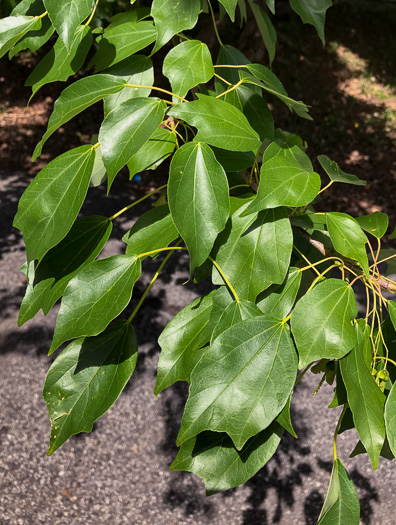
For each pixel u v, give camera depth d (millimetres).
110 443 1806
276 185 296
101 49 351
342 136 3592
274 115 3668
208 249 286
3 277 2342
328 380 366
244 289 303
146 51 3162
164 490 1714
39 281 320
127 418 1865
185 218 286
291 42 4379
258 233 309
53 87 3736
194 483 1739
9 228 2646
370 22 4852
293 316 288
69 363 309
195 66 331
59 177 304
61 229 294
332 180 403
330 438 1854
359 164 3363
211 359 282
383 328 362
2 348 2059
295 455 1806
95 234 328
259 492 1721
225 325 294
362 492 1725
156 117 299
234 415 275
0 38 344
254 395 278
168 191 287
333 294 297
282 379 282
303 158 324
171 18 323
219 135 299
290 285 318
